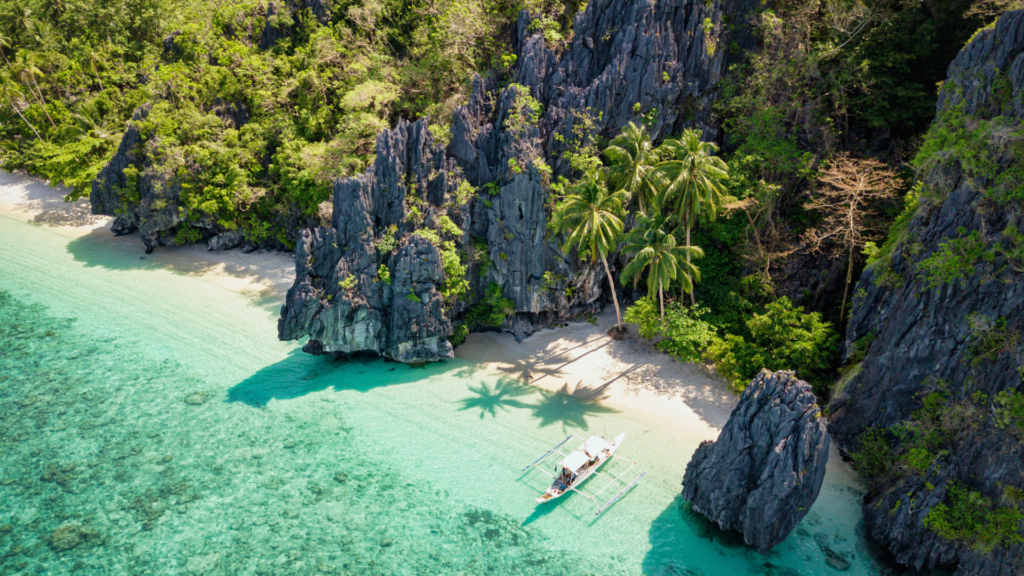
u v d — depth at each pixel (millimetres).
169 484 40406
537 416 46125
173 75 78500
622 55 54125
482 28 61594
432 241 50938
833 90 52844
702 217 52500
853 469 39938
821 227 51344
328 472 41406
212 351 55000
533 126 53312
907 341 37344
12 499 39281
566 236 52719
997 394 33312
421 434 44812
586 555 35375
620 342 54000
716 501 35625
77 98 95125
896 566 34531
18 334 57000
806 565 34469
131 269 69688
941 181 37031
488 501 39156
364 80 68750
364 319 51719
